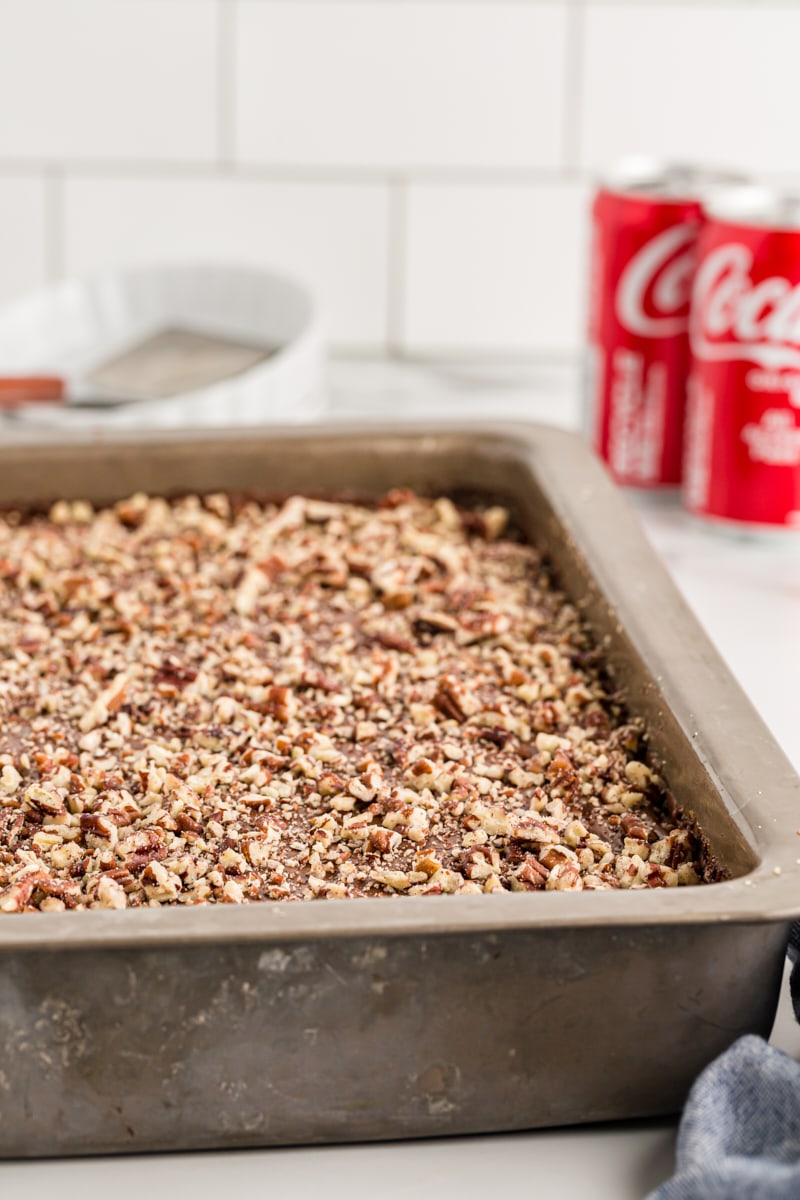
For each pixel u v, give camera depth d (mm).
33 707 1104
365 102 1485
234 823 1003
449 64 1479
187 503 1222
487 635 1139
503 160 1500
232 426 1227
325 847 976
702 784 939
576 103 1490
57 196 1498
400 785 1048
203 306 1450
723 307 1200
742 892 773
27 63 1469
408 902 760
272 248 1516
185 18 1465
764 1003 809
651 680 1052
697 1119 748
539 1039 781
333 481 1226
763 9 1475
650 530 1251
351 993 758
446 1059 781
